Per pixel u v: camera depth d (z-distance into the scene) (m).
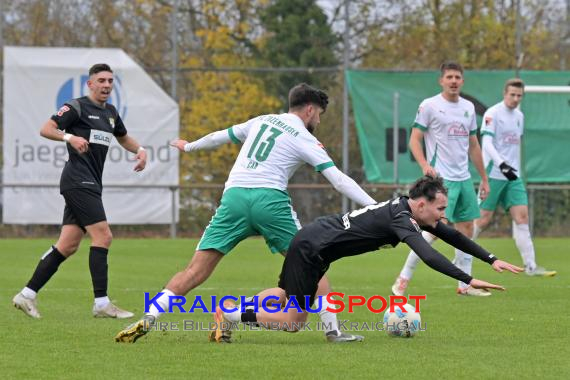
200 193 54.31
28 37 53.66
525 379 15.70
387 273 35.72
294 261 18.95
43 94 52.00
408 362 17.14
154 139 52.91
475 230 34.28
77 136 23.67
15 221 52.16
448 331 21.17
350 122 54.41
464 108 29.66
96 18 54.06
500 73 53.94
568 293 28.98
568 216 54.69
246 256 42.25
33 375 15.91
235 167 19.88
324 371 16.30
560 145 53.88
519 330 21.28
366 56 55.38
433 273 35.56
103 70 24.11
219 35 55.19
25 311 23.50
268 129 19.83
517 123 33.75
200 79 54.06
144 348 18.59
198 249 19.66
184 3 54.81
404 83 53.56
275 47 55.62
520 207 33.81
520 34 55.66
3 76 51.72
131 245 47.59
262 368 16.55
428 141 29.88
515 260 40.38
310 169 54.25
